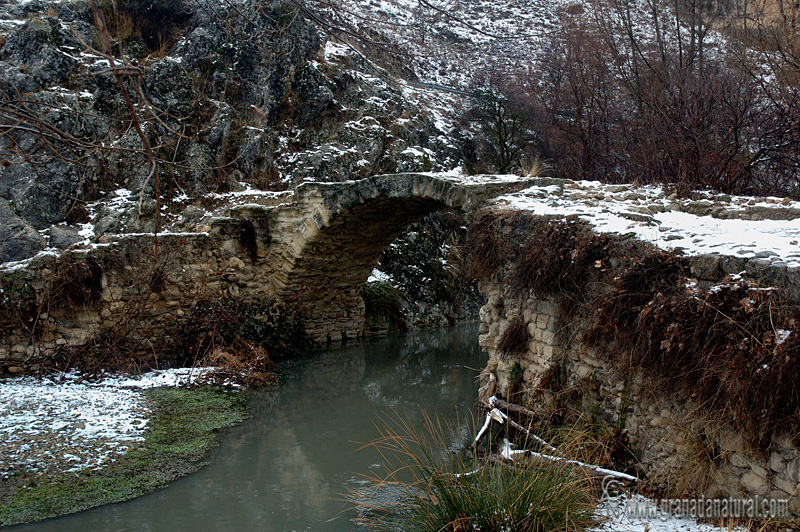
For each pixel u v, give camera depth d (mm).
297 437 7797
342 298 14195
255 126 15727
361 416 8680
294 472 6641
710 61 12859
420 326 15969
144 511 5695
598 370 5902
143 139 2887
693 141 9828
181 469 6727
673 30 14500
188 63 15062
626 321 5113
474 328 16281
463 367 11875
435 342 14383
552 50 18312
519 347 7359
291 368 11750
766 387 3746
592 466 5066
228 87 15484
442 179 9688
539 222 6863
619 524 4262
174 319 11242
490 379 8094
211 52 15367
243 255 12469
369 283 15680
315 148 16516
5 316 9453
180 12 16062
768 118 9422
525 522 4043
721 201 7852
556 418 6352
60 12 14445
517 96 19047
